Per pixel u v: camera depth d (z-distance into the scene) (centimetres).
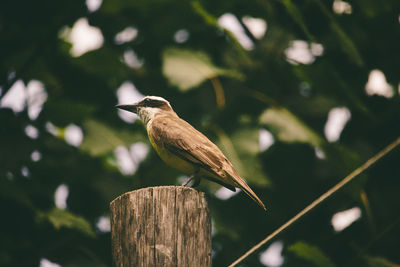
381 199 1250
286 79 1325
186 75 1125
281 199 1288
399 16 1291
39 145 1088
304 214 770
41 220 1072
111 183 1260
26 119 1136
